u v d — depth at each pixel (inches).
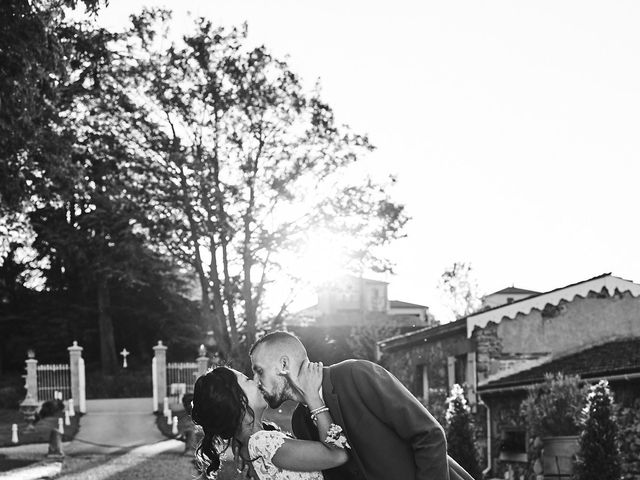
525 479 675.4
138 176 1346.0
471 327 787.4
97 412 1676.9
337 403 167.2
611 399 518.6
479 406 786.2
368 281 3344.0
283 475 169.2
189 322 2306.8
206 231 1316.4
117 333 2338.8
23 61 592.7
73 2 615.8
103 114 1295.5
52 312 2249.0
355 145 1397.6
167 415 1485.0
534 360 786.8
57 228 1937.7
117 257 1547.7
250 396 174.9
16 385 2130.9
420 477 160.9
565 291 793.6
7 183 687.7
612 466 507.2
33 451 1145.4
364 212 1393.9
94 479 799.7
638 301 802.8
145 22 1323.8
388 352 1061.8
